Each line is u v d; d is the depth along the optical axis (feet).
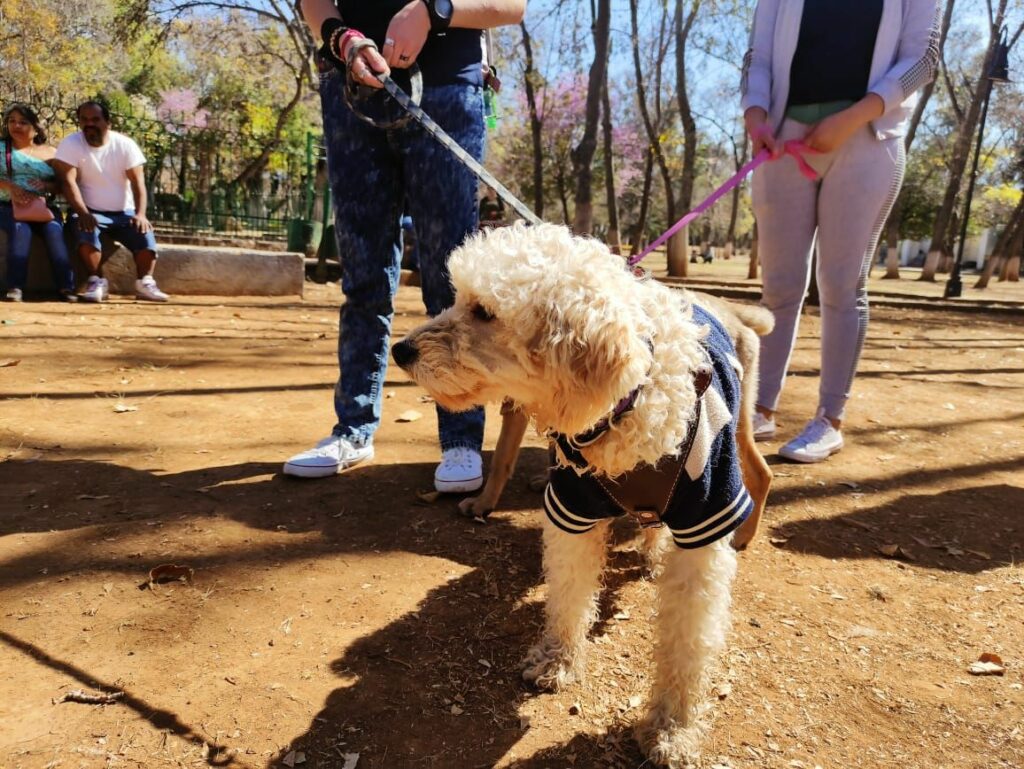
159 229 43.65
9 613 7.59
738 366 7.63
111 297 28.19
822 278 13.48
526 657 7.48
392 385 18.47
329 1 10.30
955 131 108.78
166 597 8.09
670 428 6.18
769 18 13.10
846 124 11.66
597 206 152.76
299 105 90.89
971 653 8.16
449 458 11.31
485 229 7.32
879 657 8.01
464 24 9.93
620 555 10.13
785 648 8.07
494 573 9.14
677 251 67.31
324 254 38.93
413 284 41.96
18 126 25.39
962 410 18.85
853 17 12.19
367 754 6.15
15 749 5.87
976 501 12.41
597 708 7.00
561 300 5.95
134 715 6.34
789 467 13.56
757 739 6.70
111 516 9.83
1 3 65.51
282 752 6.08
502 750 6.35
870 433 16.16
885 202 12.77
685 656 6.57
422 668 7.30
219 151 47.11
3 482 10.71
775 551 10.32
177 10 63.00
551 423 6.46
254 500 10.62
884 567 10.02
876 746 6.68
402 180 11.32
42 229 25.68
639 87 72.13
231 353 20.34
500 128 108.99
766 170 13.21
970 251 216.33
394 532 9.98
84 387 15.92
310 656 7.32
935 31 11.99
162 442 12.86
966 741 6.78
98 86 75.25
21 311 23.49
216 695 6.66
